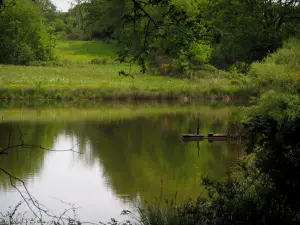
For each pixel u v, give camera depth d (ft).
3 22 178.09
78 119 91.35
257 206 16.72
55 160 53.52
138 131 76.33
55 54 203.00
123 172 47.96
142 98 127.13
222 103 120.26
